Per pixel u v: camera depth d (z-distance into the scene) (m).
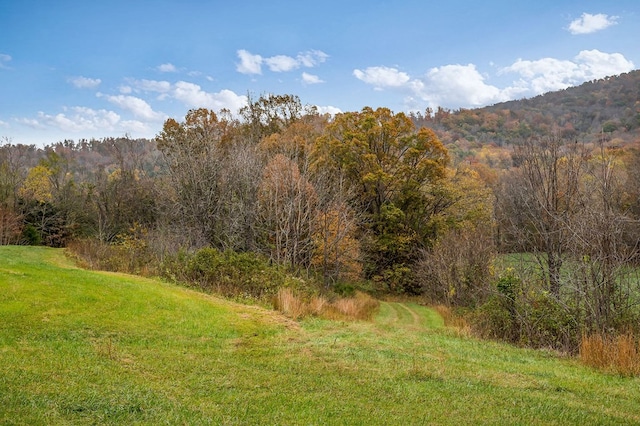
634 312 13.48
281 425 5.97
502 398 7.58
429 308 29.42
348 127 38.25
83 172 68.81
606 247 13.43
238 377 8.12
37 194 49.59
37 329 9.78
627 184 23.06
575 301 14.29
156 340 10.45
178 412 6.20
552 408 7.13
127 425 5.66
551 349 13.44
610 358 10.59
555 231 16.30
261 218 28.86
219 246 29.23
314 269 28.98
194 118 45.22
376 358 10.16
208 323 12.65
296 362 9.53
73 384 6.94
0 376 6.95
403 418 6.43
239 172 29.75
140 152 54.25
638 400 7.88
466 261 25.45
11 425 5.29
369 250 36.19
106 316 11.53
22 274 13.77
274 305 17.44
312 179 31.81
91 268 24.25
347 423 6.15
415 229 37.34
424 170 36.94
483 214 36.12
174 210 31.84
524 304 15.30
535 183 18.12
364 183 37.19
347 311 20.16
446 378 8.72
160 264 22.08
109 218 43.97
